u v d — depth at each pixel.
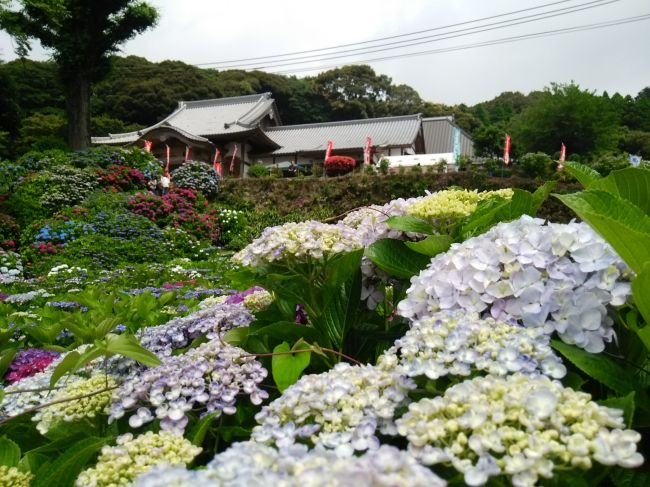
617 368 1.25
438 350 1.24
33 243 11.74
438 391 1.25
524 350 1.20
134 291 6.83
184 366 1.53
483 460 0.87
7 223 13.27
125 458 1.17
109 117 53.09
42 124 39.19
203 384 1.48
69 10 24.59
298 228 1.94
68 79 26.12
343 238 1.94
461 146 52.09
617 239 1.26
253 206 21.20
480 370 1.24
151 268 9.64
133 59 62.28
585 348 1.31
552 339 1.37
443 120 54.03
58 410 1.65
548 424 0.94
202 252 13.39
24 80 48.00
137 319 3.94
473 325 1.24
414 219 2.14
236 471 0.83
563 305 1.35
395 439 1.30
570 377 1.31
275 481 0.76
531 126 45.59
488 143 39.16
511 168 25.42
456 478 0.96
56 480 1.29
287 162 41.19
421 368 1.19
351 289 2.05
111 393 1.66
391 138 41.78
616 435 0.89
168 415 1.42
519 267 1.41
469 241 1.59
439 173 21.17
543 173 22.72
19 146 39.16
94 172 16.48
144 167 18.52
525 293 1.38
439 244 1.92
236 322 2.22
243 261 2.04
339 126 44.72
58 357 2.70
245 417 1.65
